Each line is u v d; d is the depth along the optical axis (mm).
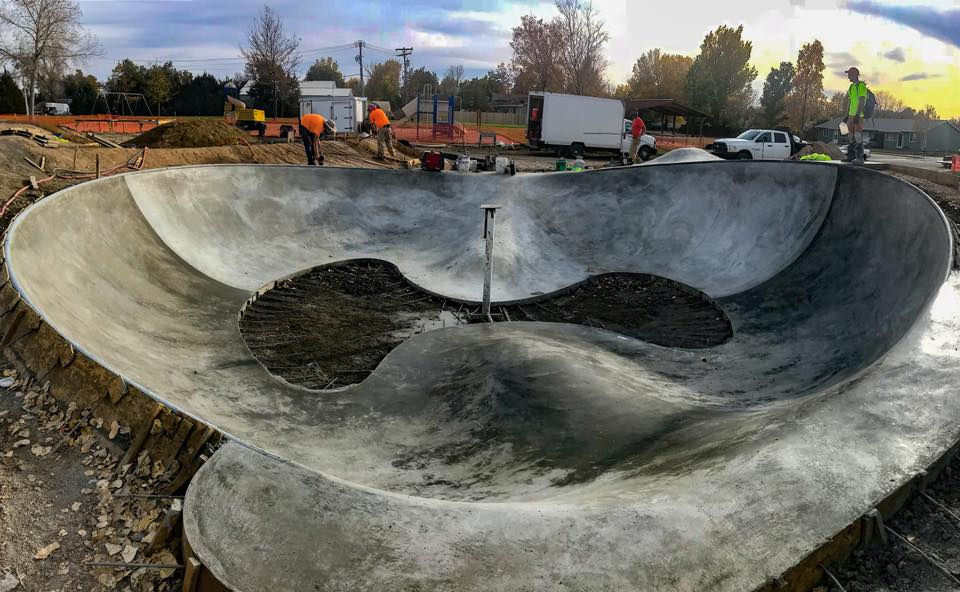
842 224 10594
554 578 3525
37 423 5699
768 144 27609
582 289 12312
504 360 7469
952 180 12078
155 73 56094
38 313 6480
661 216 13836
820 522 3725
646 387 7133
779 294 10211
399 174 15219
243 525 4008
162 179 11898
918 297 7137
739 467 4289
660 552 3654
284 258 12703
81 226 9312
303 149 22219
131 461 5168
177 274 10453
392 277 12664
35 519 4676
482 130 46438
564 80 59688
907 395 4723
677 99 62656
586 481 5113
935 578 3488
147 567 4145
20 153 13484
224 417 6520
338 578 3594
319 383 8312
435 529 3961
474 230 13711
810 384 7195
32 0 41156
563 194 14734
